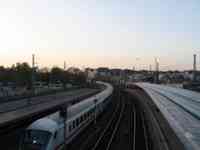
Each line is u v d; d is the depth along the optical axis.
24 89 78.94
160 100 54.53
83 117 29.81
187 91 67.19
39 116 37.72
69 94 76.31
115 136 28.38
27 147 17.81
